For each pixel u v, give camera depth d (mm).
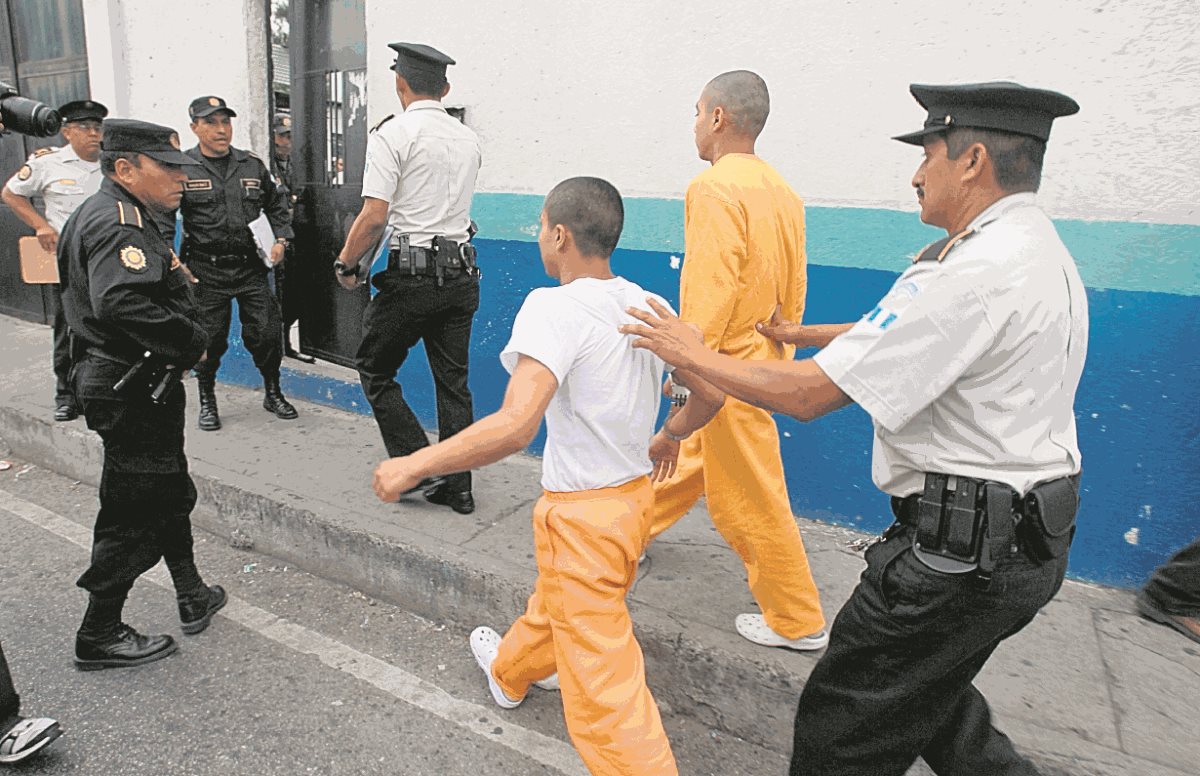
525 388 1594
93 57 5395
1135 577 2713
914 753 1505
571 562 1747
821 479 3234
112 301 2176
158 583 3135
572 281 1835
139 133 2260
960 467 1358
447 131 3152
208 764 2121
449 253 3141
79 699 2383
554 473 1804
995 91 1335
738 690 2275
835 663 1508
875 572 1451
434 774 2121
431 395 4293
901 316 1325
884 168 2934
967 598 1349
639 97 3420
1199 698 2168
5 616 2852
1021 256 1313
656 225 3451
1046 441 1372
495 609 2715
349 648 2707
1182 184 2480
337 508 3238
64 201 4500
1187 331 2529
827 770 1537
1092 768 1894
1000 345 1299
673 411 2156
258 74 4773
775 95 3094
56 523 3658
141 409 2365
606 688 1727
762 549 2195
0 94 2037
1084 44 2562
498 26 3727
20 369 5293
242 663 2600
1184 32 2420
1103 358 2650
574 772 2145
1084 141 2602
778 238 2158
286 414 4477
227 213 4082
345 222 4637
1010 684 2215
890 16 2844
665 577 2750
